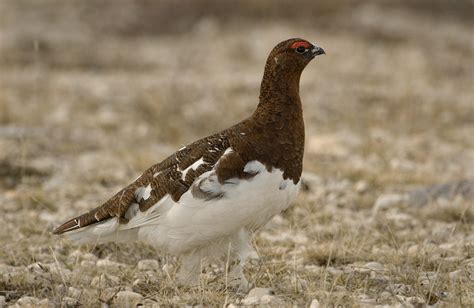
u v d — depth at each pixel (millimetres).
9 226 10594
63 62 26219
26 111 19047
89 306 7344
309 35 29938
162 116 18703
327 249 9273
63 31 30266
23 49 27547
